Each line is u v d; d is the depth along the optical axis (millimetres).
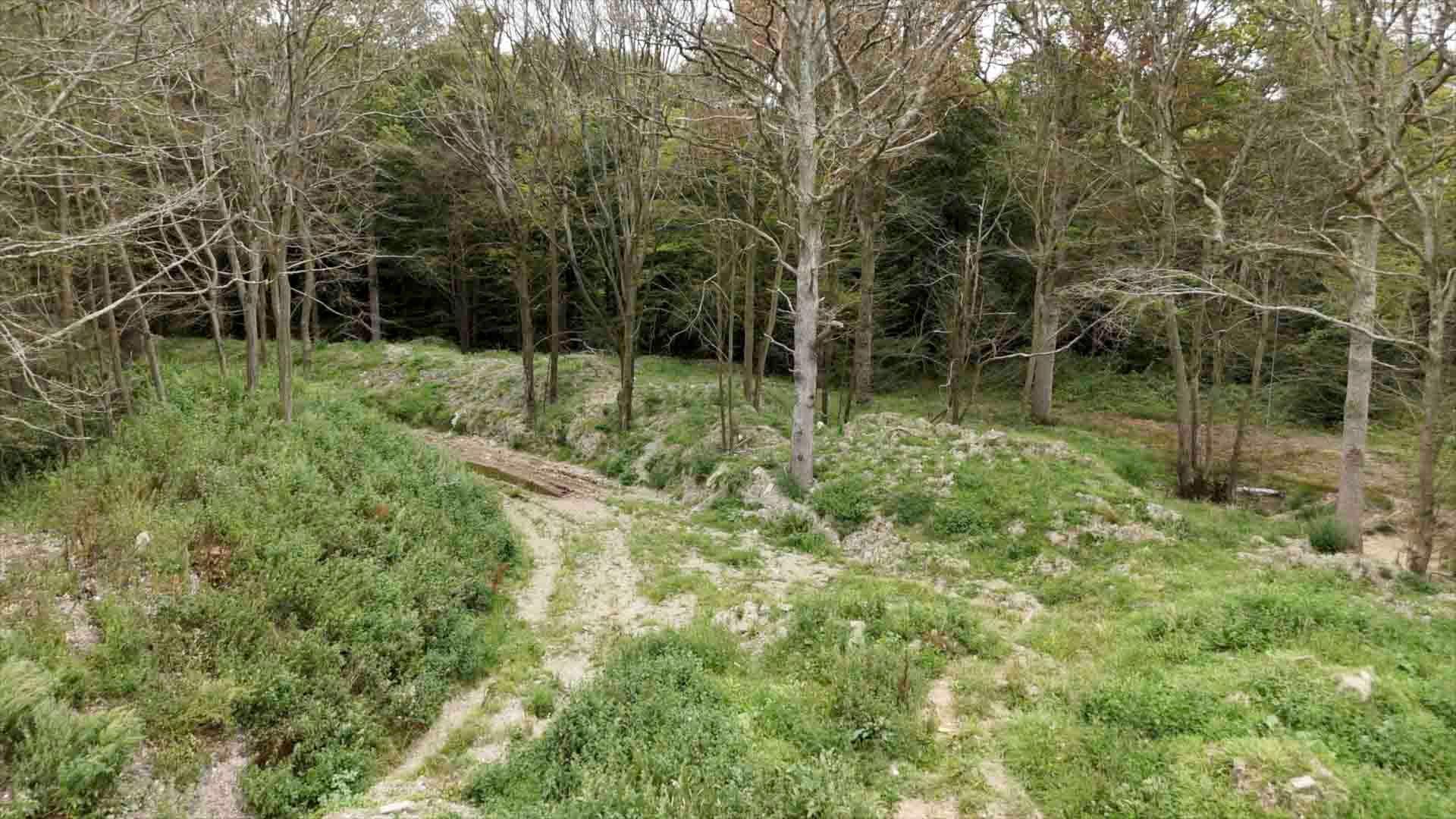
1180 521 12391
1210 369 27844
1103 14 17297
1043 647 8695
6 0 8914
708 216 20391
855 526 13344
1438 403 10883
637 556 12766
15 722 5828
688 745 6574
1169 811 5418
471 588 10586
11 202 10992
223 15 12406
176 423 12617
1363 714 6164
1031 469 13750
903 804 5973
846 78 15336
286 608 8453
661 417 19812
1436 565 12789
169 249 12414
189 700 6871
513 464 18859
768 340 19938
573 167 22438
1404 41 10820
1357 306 12688
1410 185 10812
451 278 33250
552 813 5875
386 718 7855
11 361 10273
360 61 16438
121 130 11914
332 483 11750
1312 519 14453
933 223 27234
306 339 25891
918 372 30609
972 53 20766
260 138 13133
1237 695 6641
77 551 8469
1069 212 21531
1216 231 13977
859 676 7633
